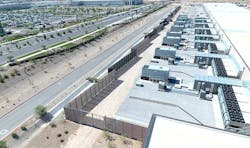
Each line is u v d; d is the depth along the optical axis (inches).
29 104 1804.9
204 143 940.6
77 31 4616.1
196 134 992.2
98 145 1325.0
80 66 2618.1
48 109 1716.3
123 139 1368.1
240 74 1971.0
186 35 3686.0
